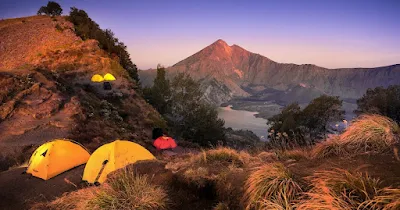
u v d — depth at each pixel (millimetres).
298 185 3754
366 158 4195
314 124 29281
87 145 16453
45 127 17219
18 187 8406
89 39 36844
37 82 21125
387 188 2963
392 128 4715
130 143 8961
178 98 34531
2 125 16703
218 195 4953
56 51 31062
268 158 6039
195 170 5594
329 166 4246
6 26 42531
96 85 27812
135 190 5012
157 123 25938
